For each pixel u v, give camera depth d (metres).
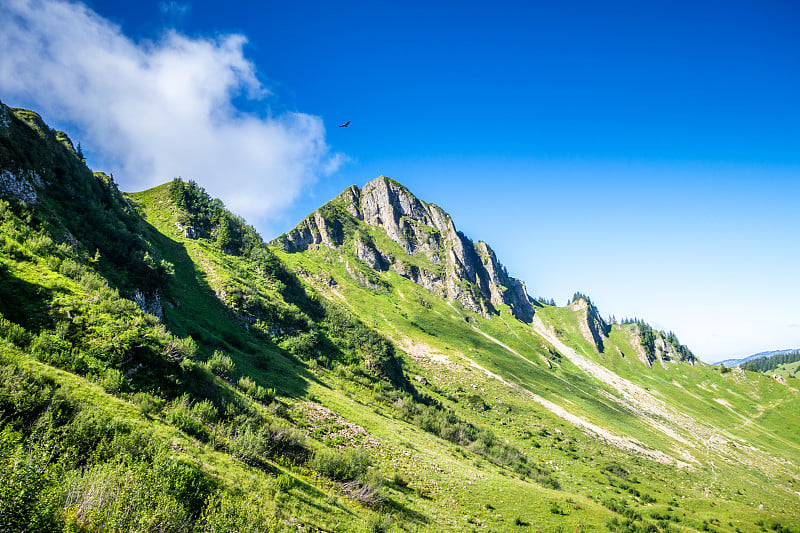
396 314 186.12
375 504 29.98
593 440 109.19
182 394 31.05
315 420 45.59
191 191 132.75
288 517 20.23
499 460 66.62
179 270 79.38
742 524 70.06
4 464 10.84
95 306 33.34
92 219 57.72
